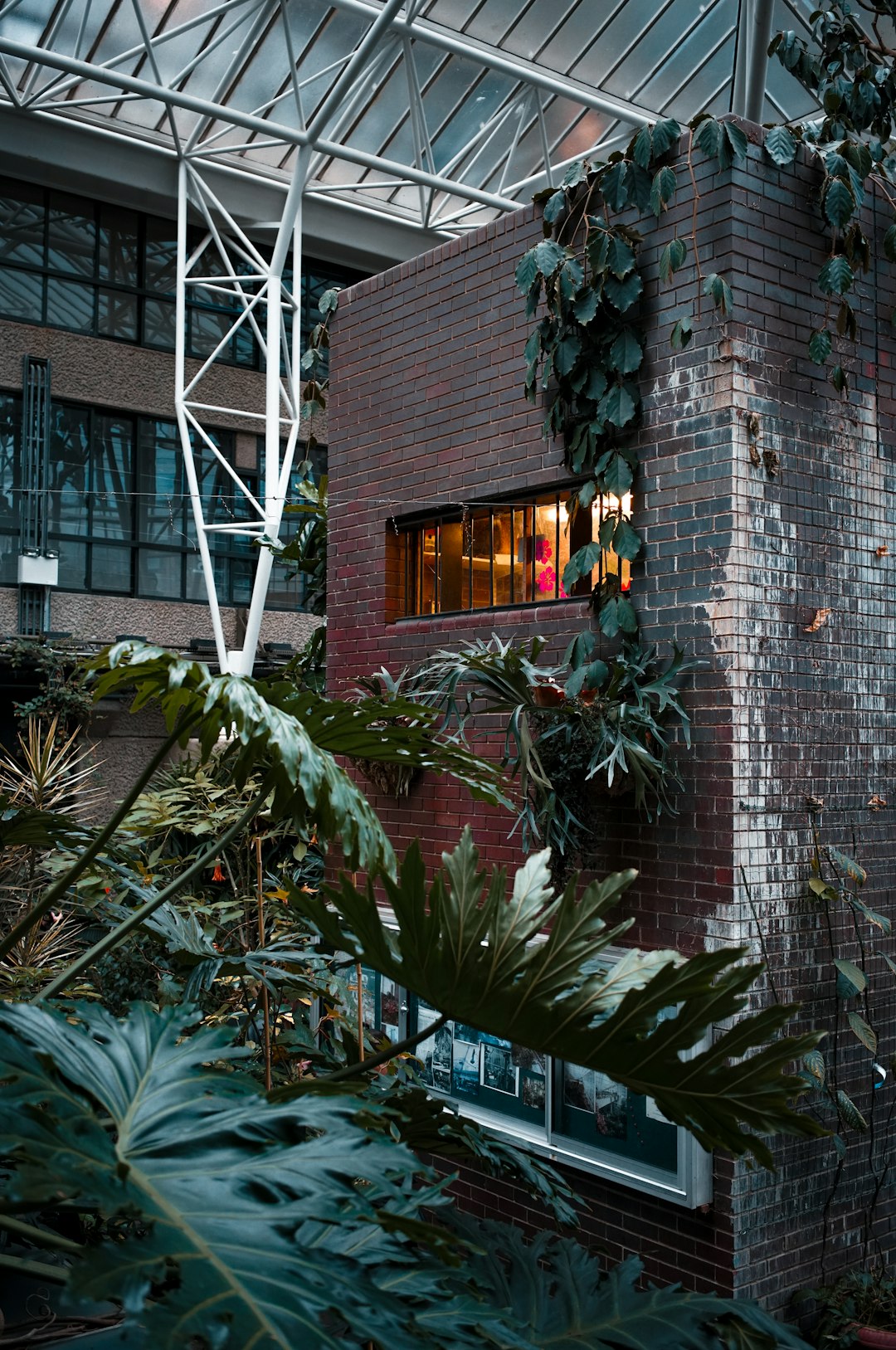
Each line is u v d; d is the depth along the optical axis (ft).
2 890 20.04
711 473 18.70
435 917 6.98
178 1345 4.30
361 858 7.53
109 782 49.44
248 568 57.67
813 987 19.02
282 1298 4.82
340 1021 15.74
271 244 58.44
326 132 53.26
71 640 48.60
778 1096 6.69
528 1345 6.36
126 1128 6.06
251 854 24.49
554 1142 20.39
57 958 20.52
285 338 53.78
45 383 51.08
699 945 18.40
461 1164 22.33
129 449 54.70
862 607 20.31
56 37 46.47
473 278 23.44
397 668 24.97
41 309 52.08
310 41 48.19
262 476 58.65
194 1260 4.86
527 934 6.90
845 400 20.26
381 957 7.49
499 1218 21.49
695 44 50.60
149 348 54.95
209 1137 6.02
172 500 55.47
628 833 19.54
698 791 18.60
